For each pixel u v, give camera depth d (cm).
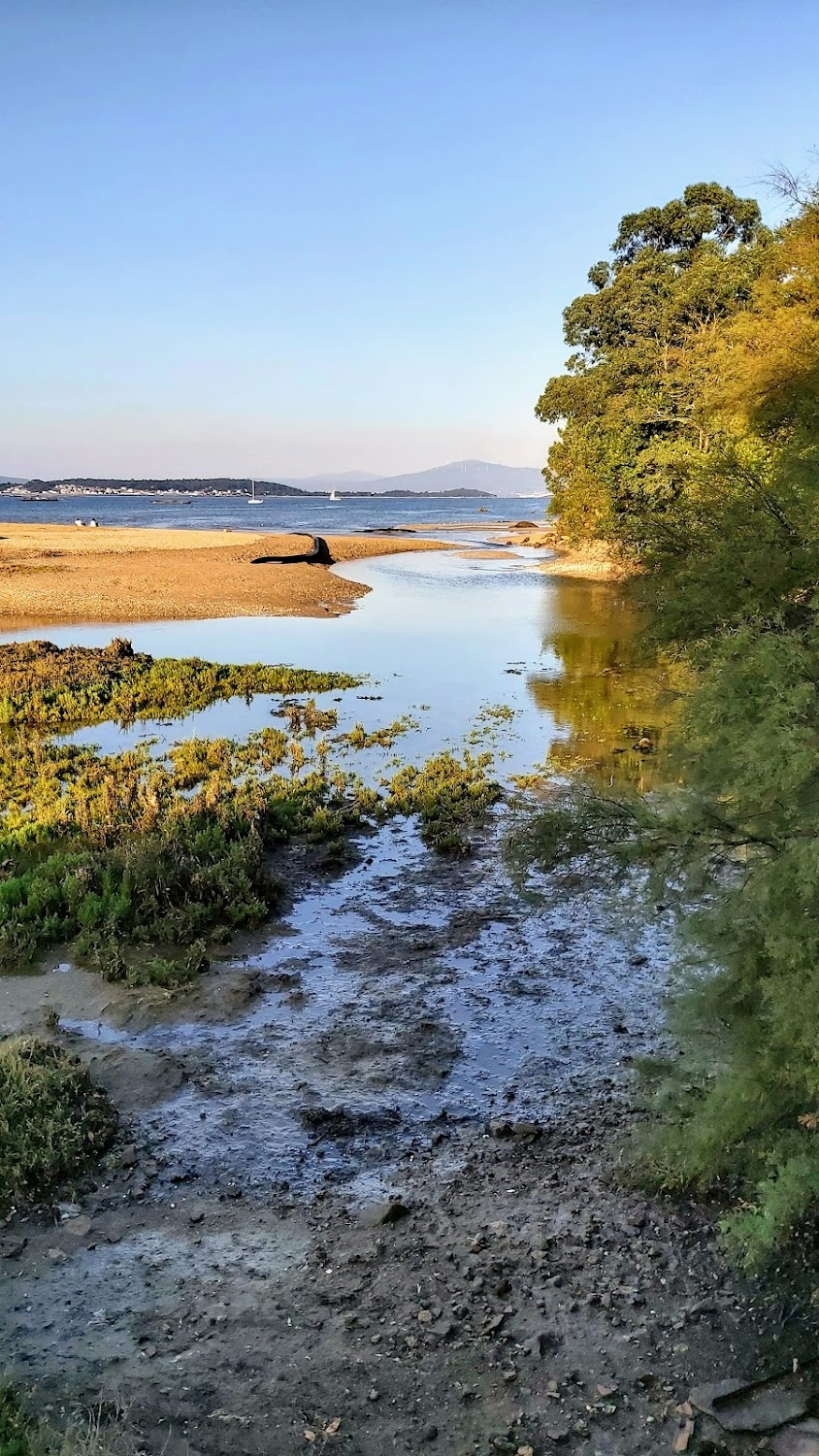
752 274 3750
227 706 2433
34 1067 776
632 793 654
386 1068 836
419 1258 596
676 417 3888
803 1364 493
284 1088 806
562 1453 452
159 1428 465
